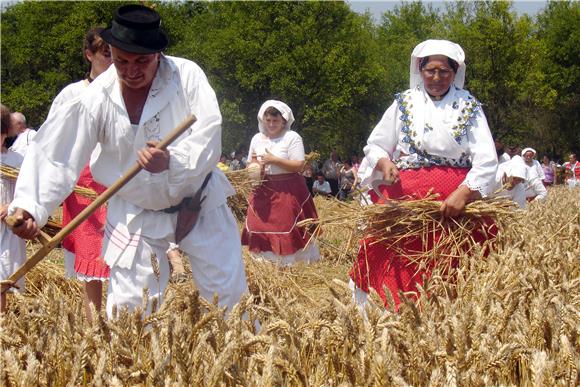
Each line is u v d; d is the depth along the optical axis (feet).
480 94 143.74
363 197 17.60
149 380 9.95
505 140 162.30
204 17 130.11
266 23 123.34
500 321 11.38
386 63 154.40
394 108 17.84
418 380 10.33
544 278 13.93
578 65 165.89
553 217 27.68
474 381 9.66
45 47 113.80
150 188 13.67
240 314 11.27
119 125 13.78
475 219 17.21
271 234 29.01
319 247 29.35
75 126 13.67
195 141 13.48
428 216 16.93
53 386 10.41
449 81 17.54
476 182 16.92
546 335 11.00
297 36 121.08
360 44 132.36
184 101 13.93
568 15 166.71
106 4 114.01
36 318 11.38
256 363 9.98
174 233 14.14
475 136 17.31
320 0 124.77
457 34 142.82
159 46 13.17
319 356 10.94
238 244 14.69
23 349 10.46
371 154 17.79
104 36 13.14
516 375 11.39
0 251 18.49
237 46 118.32
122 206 14.14
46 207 13.42
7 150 19.42
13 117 20.85
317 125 138.41
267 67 119.24
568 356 10.02
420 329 10.84
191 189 13.94
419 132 17.43
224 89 121.80
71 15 112.98
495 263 15.38
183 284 19.07
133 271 14.01
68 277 19.26
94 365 10.27
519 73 142.72
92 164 14.25
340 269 27.14
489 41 139.95
